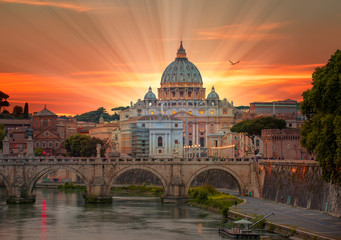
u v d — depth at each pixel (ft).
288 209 513.45
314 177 507.30
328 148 397.60
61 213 561.02
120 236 447.42
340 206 454.81
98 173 649.61
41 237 444.55
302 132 444.55
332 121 391.45
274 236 412.98
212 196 633.20
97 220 521.24
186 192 655.76
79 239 437.58
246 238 417.28
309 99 419.95
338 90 396.98
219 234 447.83
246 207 537.65
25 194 636.07
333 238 370.32
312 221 437.99
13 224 497.87
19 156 649.61
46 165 643.45
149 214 555.69
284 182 570.87
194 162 654.94
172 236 444.14
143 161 654.12
